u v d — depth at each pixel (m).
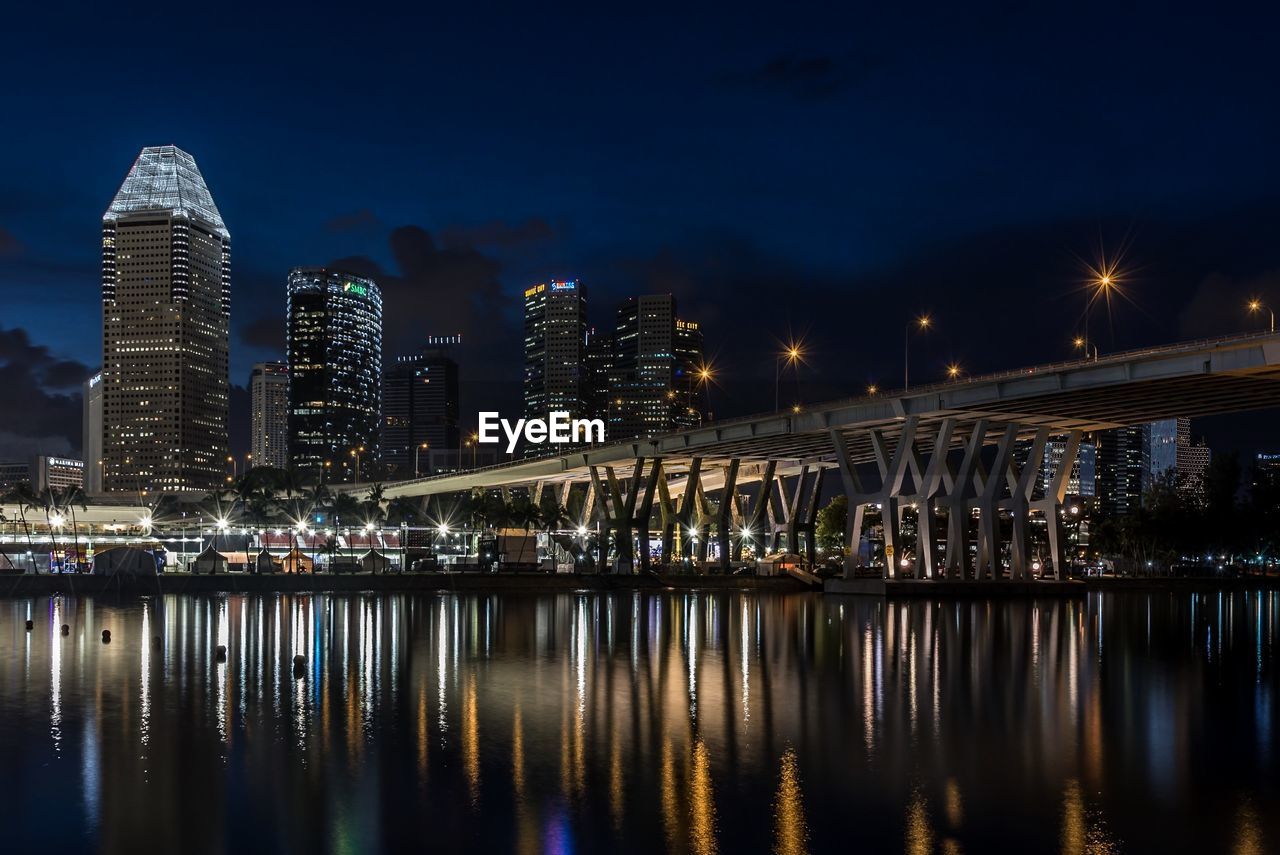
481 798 30.95
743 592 144.75
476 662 60.41
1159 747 37.84
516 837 27.56
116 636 74.81
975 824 28.62
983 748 37.47
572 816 29.27
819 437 151.38
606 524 180.12
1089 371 108.62
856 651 67.12
